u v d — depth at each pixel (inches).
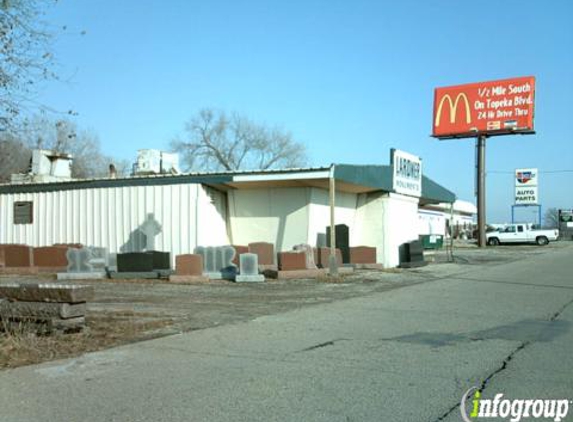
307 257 836.6
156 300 589.9
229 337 389.1
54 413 236.7
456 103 1985.7
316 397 254.2
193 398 254.2
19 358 325.1
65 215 1002.1
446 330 412.8
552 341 371.9
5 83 374.6
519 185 2864.2
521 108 1891.0
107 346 360.8
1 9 360.2
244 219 957.2
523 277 839.1
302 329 419.2
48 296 383.2
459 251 1731.1
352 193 1043.3
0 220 1058.1
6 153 735.1
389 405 242.8
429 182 1215.6
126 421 226.4
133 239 942.4
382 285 737.0
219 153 2534.5
